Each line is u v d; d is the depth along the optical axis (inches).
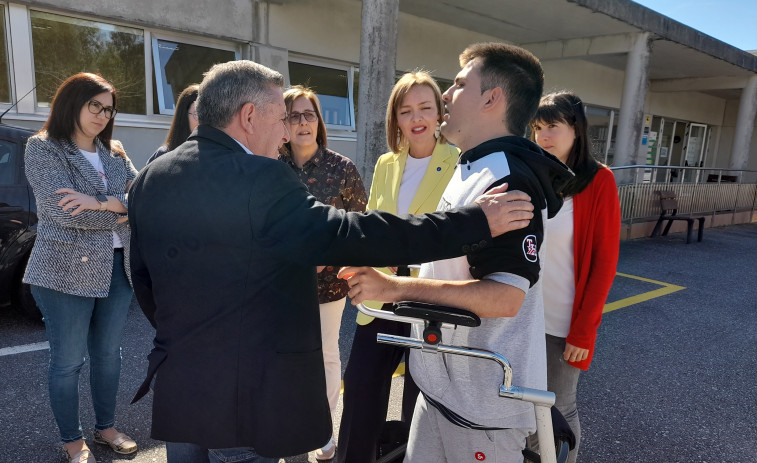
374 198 93.4
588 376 134.4
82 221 80.4
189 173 44.7
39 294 82.0
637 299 209.2
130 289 91.0
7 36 213.9
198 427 45.1
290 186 43.9
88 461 85.5
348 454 79.5
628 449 102.0
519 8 323.6
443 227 41.6
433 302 45.1
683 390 128.6
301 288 46.2
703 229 376.2
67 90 84.4
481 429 49.3
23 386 112.8
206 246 43.4
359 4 322.0
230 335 44.2
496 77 49.0
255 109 48.3
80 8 224.8
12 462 87.7
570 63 478.6
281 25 290.7
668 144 678.5
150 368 46.8
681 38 394.3
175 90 266.8
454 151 86.2
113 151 94.7
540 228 45.4
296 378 45.7
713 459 100.0
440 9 333.4
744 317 190.5
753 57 499.5
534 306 49.7
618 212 71.1
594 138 541.6
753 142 740.7
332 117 329.7
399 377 129.5
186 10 255.3
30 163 82.4
